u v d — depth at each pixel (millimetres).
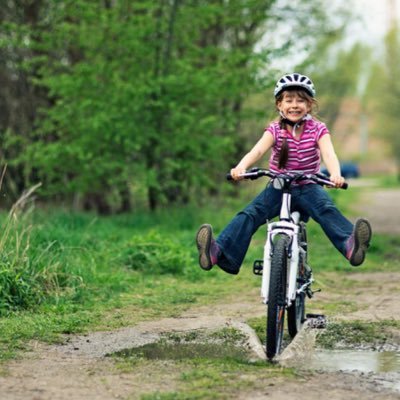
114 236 23969
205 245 11266
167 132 31125
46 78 31578
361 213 48375
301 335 12102
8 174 33219
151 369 10195
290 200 11453
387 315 14242
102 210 35250
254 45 38406
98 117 28922
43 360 10742
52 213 27500
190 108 30500
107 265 19359
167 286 17828
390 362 10844
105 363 10578
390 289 17672
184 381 9578
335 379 9805
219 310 14930
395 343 12047
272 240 11148
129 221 29188
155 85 29734
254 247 25016
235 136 34375
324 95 65312
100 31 30875
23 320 13344
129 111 30078
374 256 24172
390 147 125312
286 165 11688
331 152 11406
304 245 11945
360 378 9906
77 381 9586
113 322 13633
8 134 31484
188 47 32312
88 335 12578
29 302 14641
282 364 10562
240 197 38281
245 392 9102
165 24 30938
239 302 15867
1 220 19578
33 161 31172
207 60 33219
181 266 19828
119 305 15266
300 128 11711
